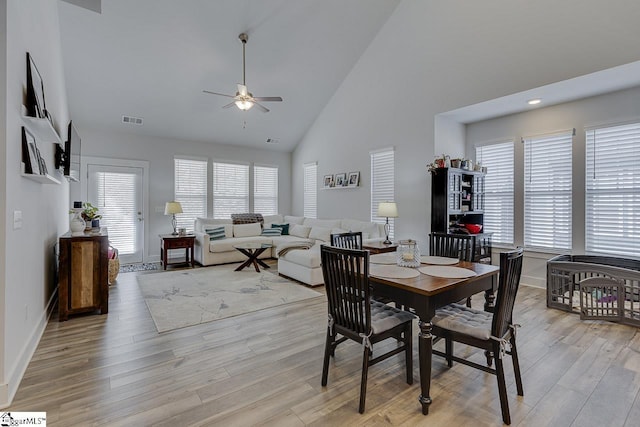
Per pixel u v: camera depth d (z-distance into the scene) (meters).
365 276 1.82
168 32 4.48
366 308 1.84
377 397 1.93
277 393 1.96
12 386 1.92
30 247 2.45
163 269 5.56
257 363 2.34
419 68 5.03
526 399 1.91
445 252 3.00
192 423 1.69
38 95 2.51
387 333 1.96
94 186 5.80
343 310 1.98
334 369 2.26
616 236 3.94
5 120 1.85
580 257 4.12
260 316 3.30
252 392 1.97
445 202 4.57
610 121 3.93
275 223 7.30
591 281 3.20
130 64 4.82
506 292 1.79
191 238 5.82
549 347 2.61
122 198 6.06
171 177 6.58
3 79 1.84
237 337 2.79
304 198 7.80
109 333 2.84
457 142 5.22
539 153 4.56
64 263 3.12
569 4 3.50
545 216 4.51
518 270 1.94
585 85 3.71
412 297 1.88
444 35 4.66
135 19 4.22
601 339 2.77
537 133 4.56
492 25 4.13
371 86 5.85
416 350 2.56
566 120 4.29
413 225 5.18
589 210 4.13
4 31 1.85
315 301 3.80
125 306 3.57
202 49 4.84
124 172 6.08
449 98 4.64
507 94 4.03
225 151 7.29
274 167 8.01
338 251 1.92
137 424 1.68
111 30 4.28
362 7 5.00
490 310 2.34
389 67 5.50
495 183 5.06
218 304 3.65
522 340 2.75
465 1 4.39
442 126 4.97
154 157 6.39
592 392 1.98
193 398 1.91
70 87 4.93
